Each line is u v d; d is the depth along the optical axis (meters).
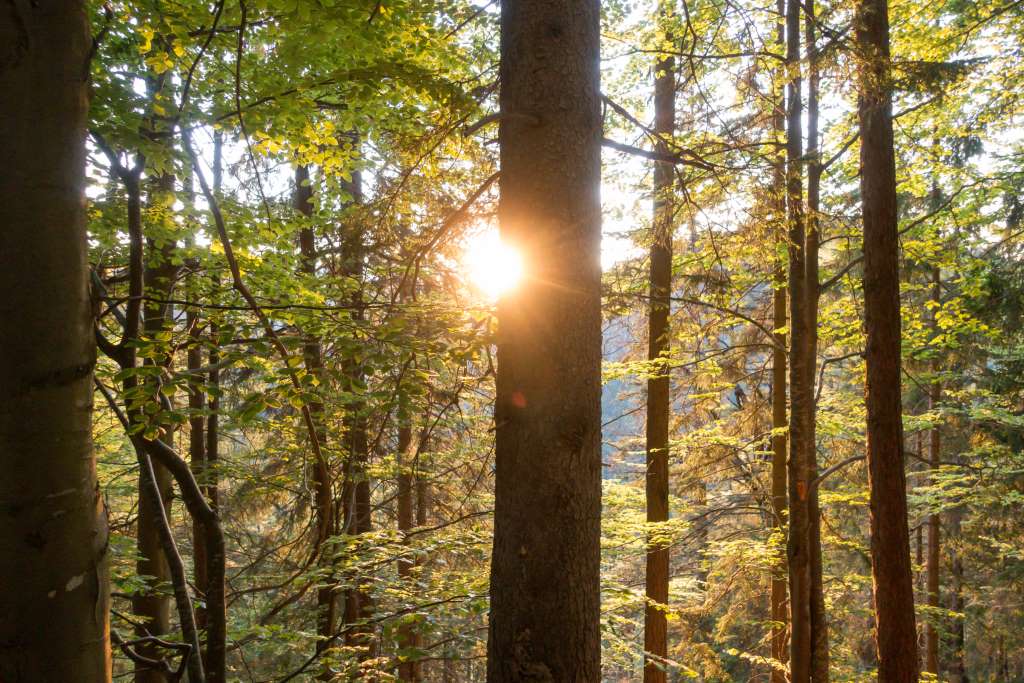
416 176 4.15
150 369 2.56
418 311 3.25
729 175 4.95
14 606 1.42
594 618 2.54
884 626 6.55
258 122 4.56
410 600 4.91
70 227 1.50
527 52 2.70
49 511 1.45
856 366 11.98
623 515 9.20
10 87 1.42
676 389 12.14
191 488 2.59
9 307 1.41
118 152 4.13
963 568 15.91
